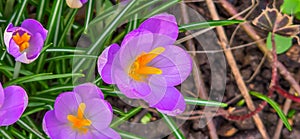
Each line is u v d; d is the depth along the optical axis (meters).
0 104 0.45
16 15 0.54
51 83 0.59
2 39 0.54
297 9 0.64
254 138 0.65
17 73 0.51
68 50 0.53
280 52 0.64
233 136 0.65
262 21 0.66
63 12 0.56
